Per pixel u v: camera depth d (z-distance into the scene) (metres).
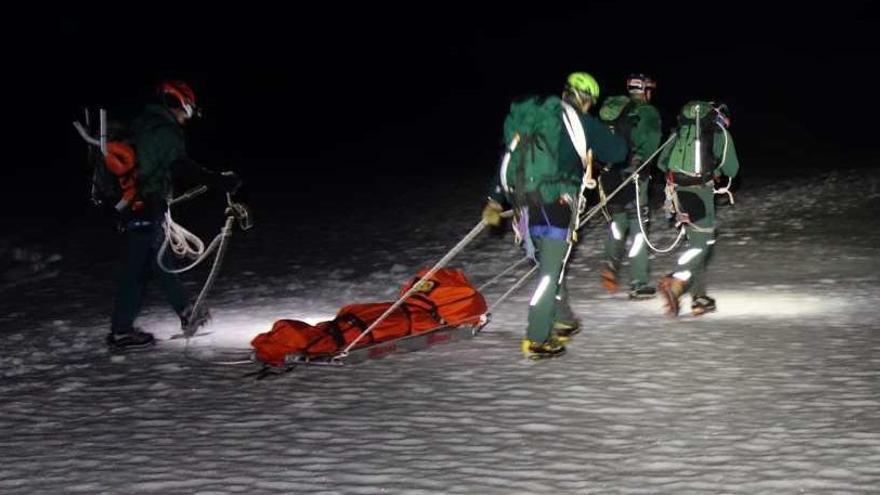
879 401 7.29
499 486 5.96
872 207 18.00
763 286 11.91
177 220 20.09
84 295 13.19
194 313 10.03
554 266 8.70
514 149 8.67
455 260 14.84
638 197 11.38
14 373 8.97
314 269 14.44
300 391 8.01
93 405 7.87
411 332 9.16
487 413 7.32
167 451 6.74
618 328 9.85
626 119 11.42
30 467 6.52
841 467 6.07
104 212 9.84
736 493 5.75
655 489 5.85
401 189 24.16
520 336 9.58
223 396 7.97
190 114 9.91
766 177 23.83
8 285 14.17
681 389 7.75
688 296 11.34
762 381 7.89
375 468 6.30
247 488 6.05
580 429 6.92
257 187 25.25
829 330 9.49
